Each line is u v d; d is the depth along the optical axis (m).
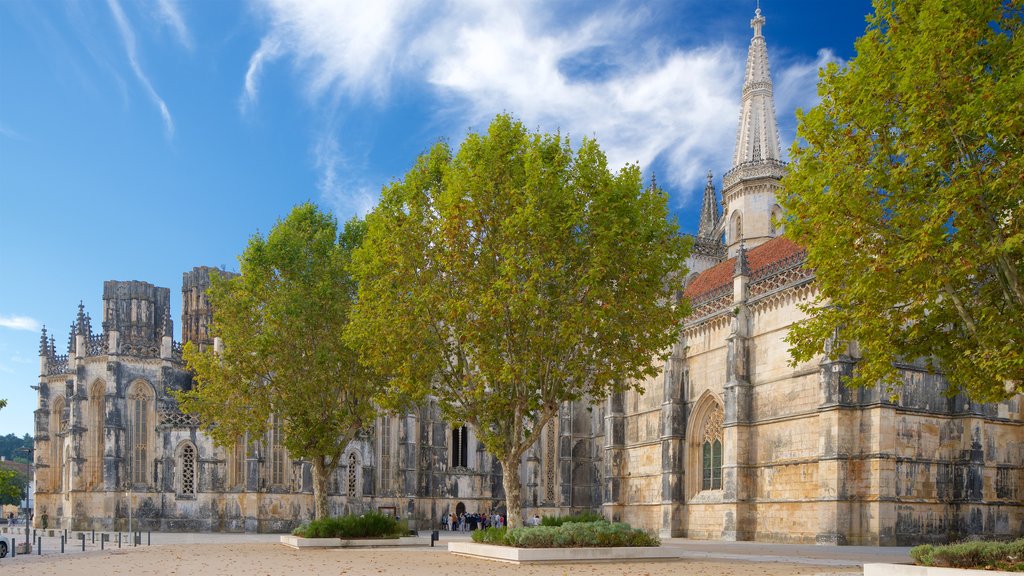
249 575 26.97
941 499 47.19
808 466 50.03
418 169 41.12
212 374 49.41
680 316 38.72
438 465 87.75
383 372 41.88
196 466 80.00
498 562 33.16
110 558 37.59
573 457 85.81
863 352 27.86
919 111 23.64
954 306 26.59
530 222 34.44
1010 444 48.81
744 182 79.12
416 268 39.44
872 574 23.39
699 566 30.88
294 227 51.34
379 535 47.47
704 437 62.94
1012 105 21.50
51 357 99.25
